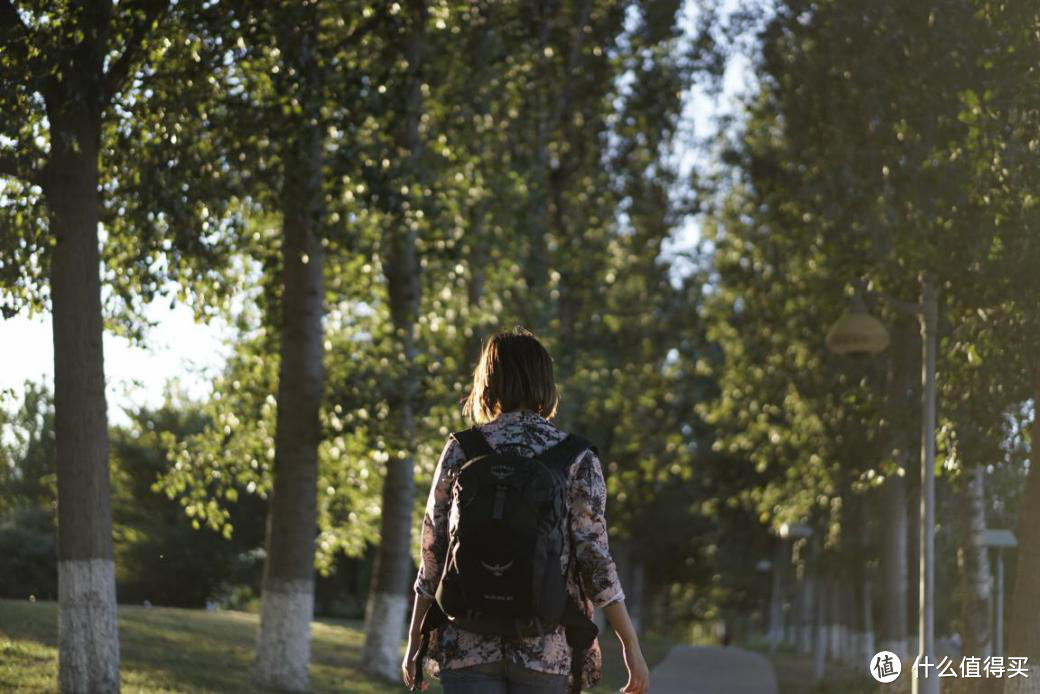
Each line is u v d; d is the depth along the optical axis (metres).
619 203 32.50
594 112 31.09
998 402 17.06
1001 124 14.95
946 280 17.03
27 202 14.70
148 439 40.75
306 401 19.55
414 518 28.44
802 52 23.25
